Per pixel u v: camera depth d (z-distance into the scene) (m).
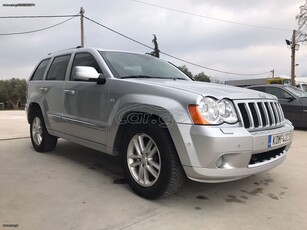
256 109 3.46
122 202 3.40
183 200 3.53
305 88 25.44
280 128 3.77
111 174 4.39
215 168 3.03
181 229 2.84
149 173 3.51
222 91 3.40
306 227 2.95
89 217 3.02
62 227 2.82
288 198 3.67
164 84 3.54
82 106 4.37
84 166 4.78
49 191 3.68
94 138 4.18
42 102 5.39
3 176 4.23
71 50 5.11
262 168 3.39
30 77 6.12
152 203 3.40
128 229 2.81
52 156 5.39
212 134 2.96
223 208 3.34
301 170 4.84
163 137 3.25
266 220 3.07
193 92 3.19
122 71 4.17
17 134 7.78
